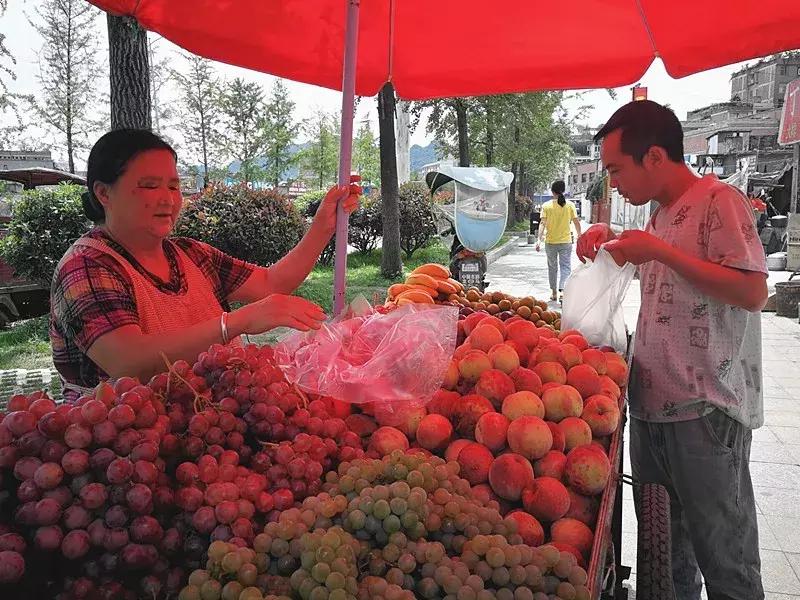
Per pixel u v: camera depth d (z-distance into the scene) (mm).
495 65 3279
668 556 2078
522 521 1373
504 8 3004
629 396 2520
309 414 1444
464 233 8688
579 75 3209
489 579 1072
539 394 1841
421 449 1704
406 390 1710
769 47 2654
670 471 2438
